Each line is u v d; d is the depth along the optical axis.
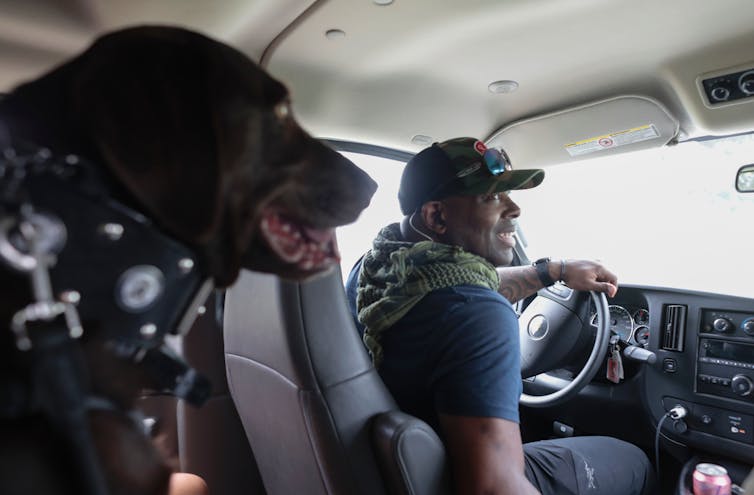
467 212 1.60
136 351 0.70
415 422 1.22
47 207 0.56
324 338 1.25
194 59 0.73
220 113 0.74
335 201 0.96
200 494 1.16
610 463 1.81
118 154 0.65
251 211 0.82
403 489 1.20
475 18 1.75
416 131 2.52
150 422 1.73
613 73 2.13
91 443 0.59
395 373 1.45
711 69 1.99
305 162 0.91
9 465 0.60
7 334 0.59
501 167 1.58
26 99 0.69
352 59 1.98
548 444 1.83
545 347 2.27
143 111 0.67
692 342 2.26
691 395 2.25
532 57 2.02
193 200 0.68
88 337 0.63
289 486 1.49
